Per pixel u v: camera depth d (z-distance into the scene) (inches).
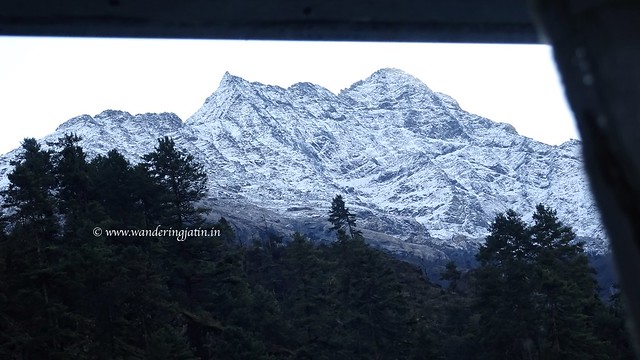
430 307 5054.1
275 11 125.0
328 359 3516.2
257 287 3777.1
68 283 2354.8
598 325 3545.8
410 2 125.7
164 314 3026.6
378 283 3917.3
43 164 3754.9
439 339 4178.2
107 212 3698.3
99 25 125.4
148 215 3752.5
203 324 3230.8
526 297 3479.3
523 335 3420.3
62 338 2267.5
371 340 3846.0
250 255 5255.9
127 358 2573.8
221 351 2979.8
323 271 4522.6
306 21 129.9
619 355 3376.0
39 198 2746.1
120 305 2640.3
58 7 121.8
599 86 86.0
